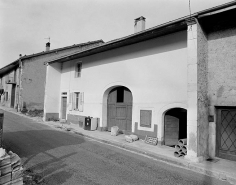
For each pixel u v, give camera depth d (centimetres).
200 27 598
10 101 2130
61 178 412
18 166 296
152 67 818
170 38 759
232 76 576
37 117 1473
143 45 860
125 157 599
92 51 1067
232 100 571
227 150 586
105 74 1048
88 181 406
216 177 475
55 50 1819
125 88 983
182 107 704
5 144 646
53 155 567
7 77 2298
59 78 1430
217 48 614
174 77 738
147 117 820
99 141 827
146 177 448
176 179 448
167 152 654
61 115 1392
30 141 715
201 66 595
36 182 385
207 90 626
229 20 587
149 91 822
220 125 606
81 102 1200
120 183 407
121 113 994
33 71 1742
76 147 680
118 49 980
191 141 566
